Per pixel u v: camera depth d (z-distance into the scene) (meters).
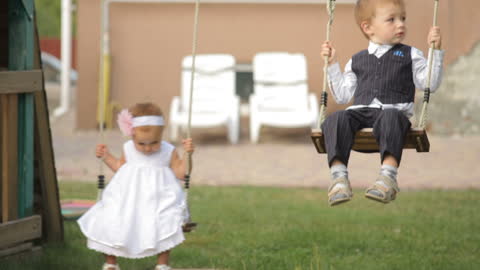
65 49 25.88
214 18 23.00
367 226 10.83
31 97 7.91
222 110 20.92
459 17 22.23
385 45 7.01
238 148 20.09
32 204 8.05
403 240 9.80
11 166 7.65
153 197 6.84
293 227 10.62
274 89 21.28
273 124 20.77
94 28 22.88
